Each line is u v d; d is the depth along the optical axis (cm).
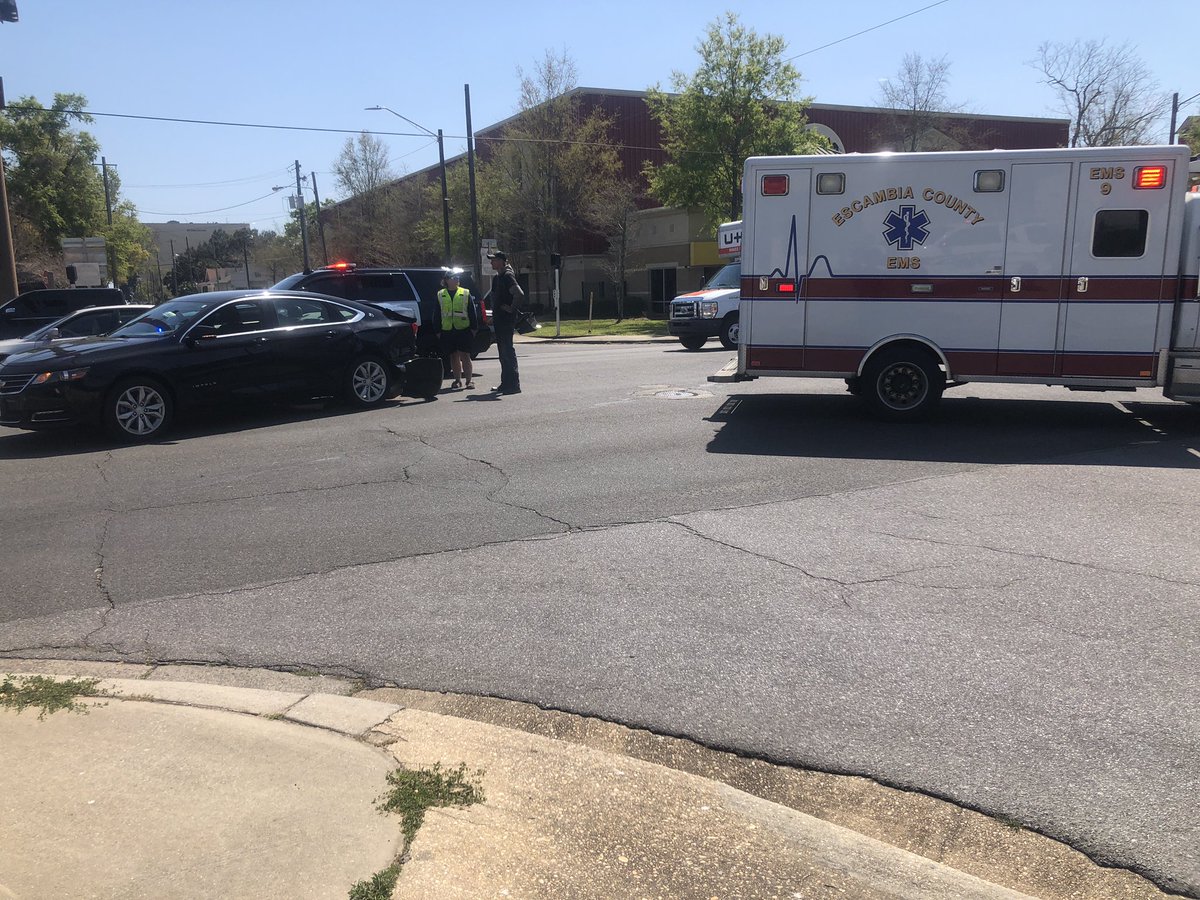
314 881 278
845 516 685
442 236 5050
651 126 4891
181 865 285
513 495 750
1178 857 304
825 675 432
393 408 1227
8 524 696
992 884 285
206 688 411
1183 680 423
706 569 571
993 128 5234
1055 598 521
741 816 319
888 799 340
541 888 278
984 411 1145
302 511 715
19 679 418
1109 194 962
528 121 4356
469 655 457
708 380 1456
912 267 1020
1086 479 795
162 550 627
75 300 2047
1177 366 970
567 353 2258
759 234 1052
